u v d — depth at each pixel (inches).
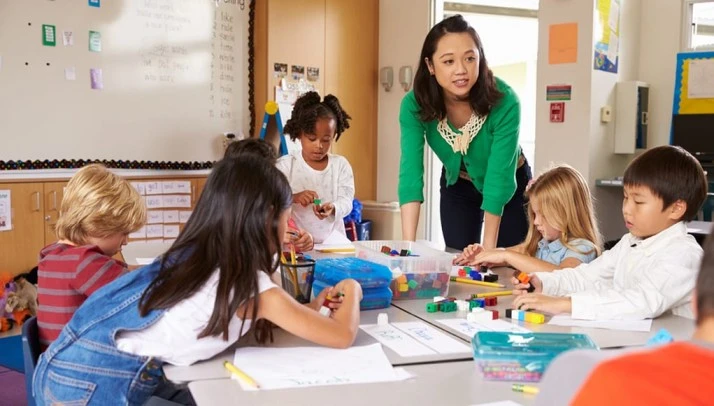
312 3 197.5
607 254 77.2
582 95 161.5
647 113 179.9
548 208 89.0
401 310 68.6
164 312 51.2
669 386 22.2
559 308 64.5
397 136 210.1
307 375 47.9
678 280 64.1
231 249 52.1
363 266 71.4
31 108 155.9
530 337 50.7
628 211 68.8
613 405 22.6
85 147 164.2
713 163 162.6
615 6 168.9
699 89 165.6
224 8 185.8
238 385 46.3
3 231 152.6
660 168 66.2
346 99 207.6
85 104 163.6
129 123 170.9
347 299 58.4
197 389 45.5
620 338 57.4
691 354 23.2
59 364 52.9
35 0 155.0
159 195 176.4
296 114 124.0
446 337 57.9
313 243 101.2
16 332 146.1
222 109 187.6
